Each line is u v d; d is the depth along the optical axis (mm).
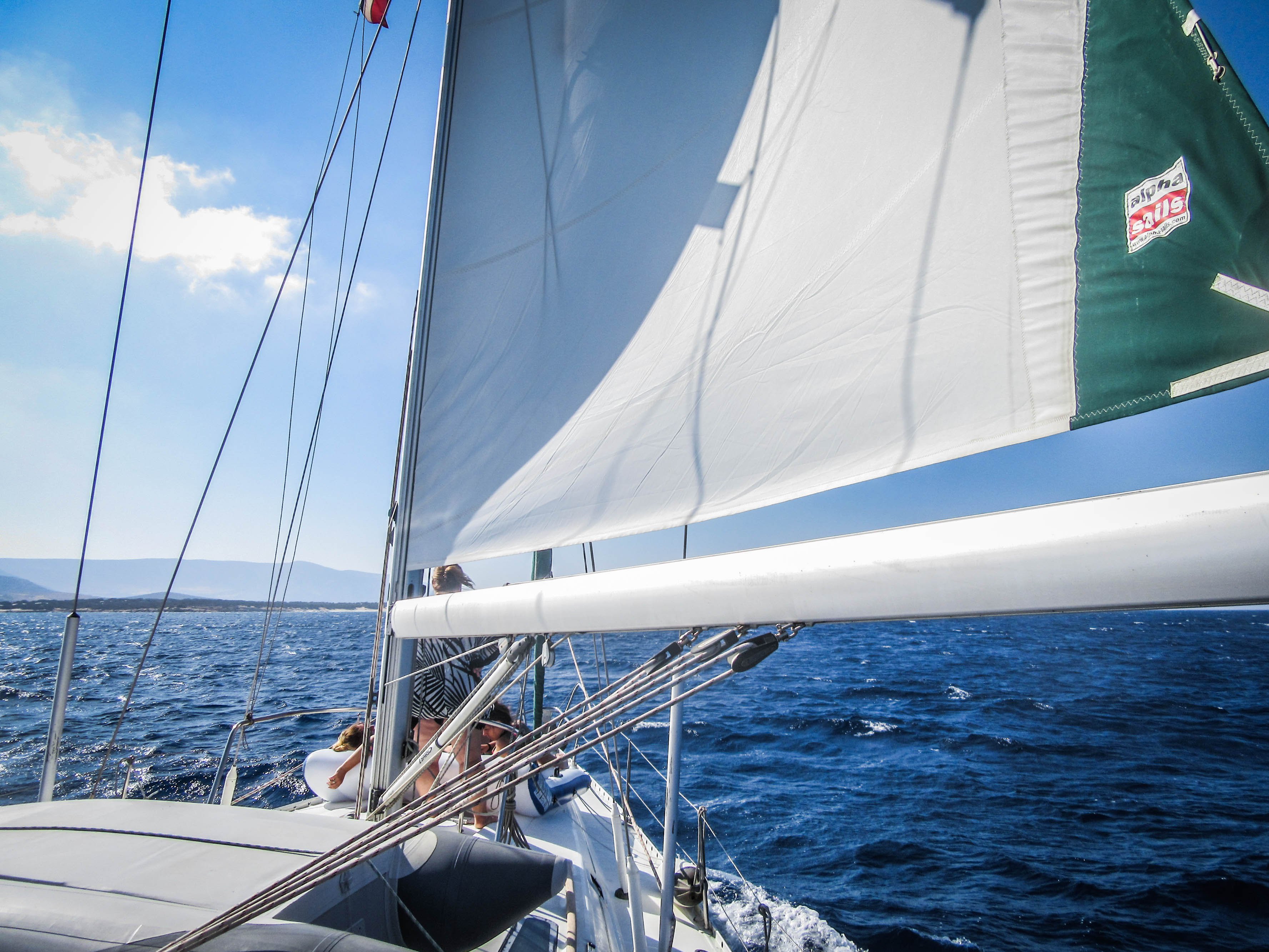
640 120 1606
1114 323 810
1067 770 9281
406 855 1348
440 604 1186
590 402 1546
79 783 7547
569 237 1684
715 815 7148
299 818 1361
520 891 1279
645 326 1480
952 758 9781
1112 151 821
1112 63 823
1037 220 901
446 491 1781
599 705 823
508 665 1295
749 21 1417
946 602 507
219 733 10227
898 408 1041
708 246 1398
